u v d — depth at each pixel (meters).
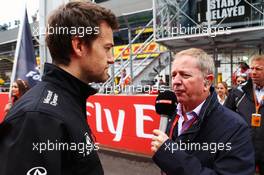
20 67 5.77
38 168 0.97
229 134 1.75
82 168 1.11
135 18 15.81
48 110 1.04
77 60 1.24
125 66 9.16
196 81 1.81
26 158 0.96
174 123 2.06
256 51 8.60
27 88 4.83
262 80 3.37
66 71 1.19
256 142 3.29
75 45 1.21
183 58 1.85
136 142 5.59
